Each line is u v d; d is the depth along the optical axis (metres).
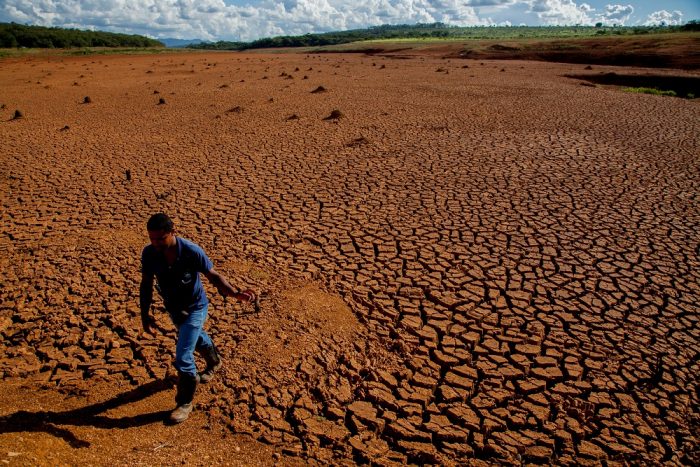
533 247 6.69
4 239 6.98
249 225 7.53
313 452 3.38
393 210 8.11
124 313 4.98
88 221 7.68
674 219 7.60
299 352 4.38
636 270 6.04
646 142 12.55
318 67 40.50
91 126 15.54
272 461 3.29
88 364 4.23
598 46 53.12
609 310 5.19
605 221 7.55
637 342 4.66
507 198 8.58
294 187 9.38
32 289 5.51
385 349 4.53
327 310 5.10
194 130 14.78
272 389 3.95
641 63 40.97
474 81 27.62
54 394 3.84
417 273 5.98
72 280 5.69
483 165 10.60
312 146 12.59
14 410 3.58
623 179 9.54
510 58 54.44
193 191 9.16
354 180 9.74
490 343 4.65
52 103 20.47
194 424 3.57
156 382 4.02
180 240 3.48
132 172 10.41
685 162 10.67
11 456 2.88
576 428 3.67
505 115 16.59
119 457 3.16
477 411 3.83
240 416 3.67
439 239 6.97
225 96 21.98
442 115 16.73
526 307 5.25
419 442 3.52
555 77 30.52
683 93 25.89
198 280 3.67
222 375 4.08
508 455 3.43
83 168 10.72
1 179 9.95
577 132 13.80
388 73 33.50
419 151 11.88
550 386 4.12
